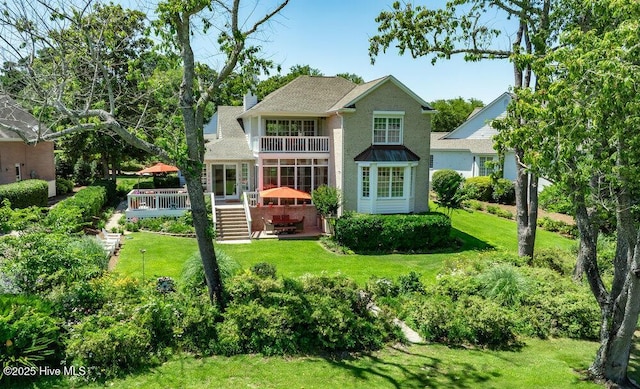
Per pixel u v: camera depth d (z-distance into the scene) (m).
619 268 8.73
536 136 7.99
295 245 22.30
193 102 10.72
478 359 9.62
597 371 8.75
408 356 9.67
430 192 39.38
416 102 25.05
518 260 15.95
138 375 8.17
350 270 17.67
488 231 26.27
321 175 26.78
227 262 13.45
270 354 9.37
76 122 9.59
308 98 26.91
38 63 10.02
